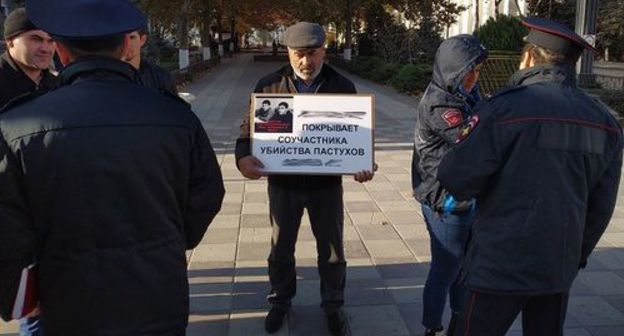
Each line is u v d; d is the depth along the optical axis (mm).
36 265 1953
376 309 4012
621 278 4520
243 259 4816
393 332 3719
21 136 1841
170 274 2014
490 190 2424
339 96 3391
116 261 1909
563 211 2314
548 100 2320
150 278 1959
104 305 1909
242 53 55062
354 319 3877
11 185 1836
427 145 3113
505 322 2463
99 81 1932
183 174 2045
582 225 2391
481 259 2426
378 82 23375
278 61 39531
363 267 4703
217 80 24297
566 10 27578
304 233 5367
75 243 1884
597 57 36719
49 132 1835
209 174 2137
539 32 2400
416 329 3758
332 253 3605
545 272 2332
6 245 1836
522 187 2314
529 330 2637
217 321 3838
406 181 7414
